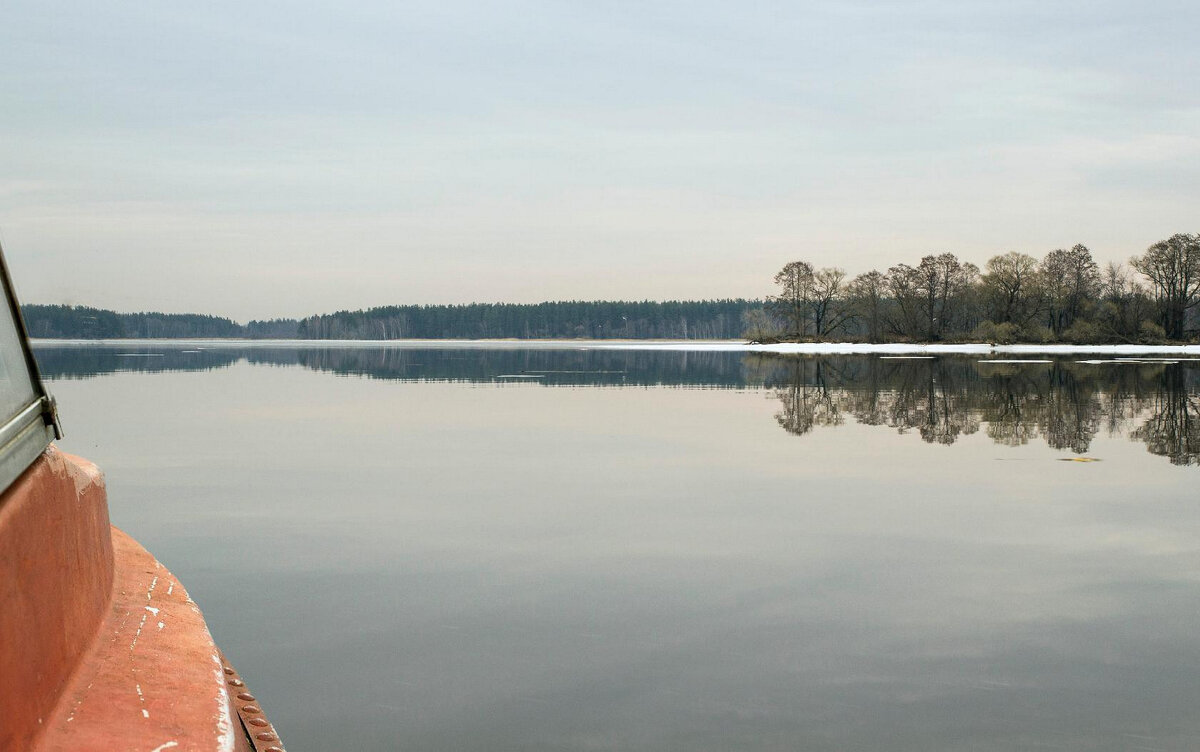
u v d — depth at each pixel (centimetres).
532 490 1019
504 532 807
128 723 197
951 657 507
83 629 220
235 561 705
